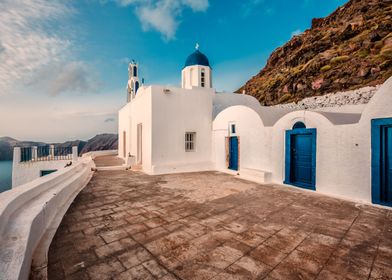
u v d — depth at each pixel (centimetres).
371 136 571
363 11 4428
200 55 1742
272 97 3728
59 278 270
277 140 860
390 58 2192
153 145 1122
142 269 290
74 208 551
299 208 554
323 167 694
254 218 484
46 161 1526
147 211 530
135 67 2494
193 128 1239
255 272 283
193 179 954
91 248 346
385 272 283
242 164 1045
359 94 1544
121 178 980
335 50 3341
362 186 594
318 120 708
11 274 212
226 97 1506
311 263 305
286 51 5822
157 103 1135
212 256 323
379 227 431
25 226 304
